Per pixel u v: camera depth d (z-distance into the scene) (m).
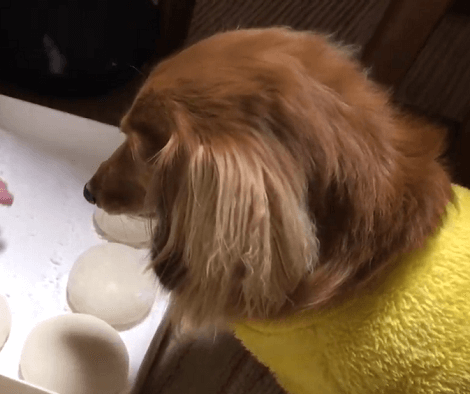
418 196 0.64
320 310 0.66
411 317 0.65
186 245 0.63
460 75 1.58
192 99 0.59
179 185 0.60
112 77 1.28
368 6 1.68
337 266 0.62
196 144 0.57
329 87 0.60
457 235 0.69
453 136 1.33
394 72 1.10
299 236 0.58
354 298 0.66
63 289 0.99
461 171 1.26
